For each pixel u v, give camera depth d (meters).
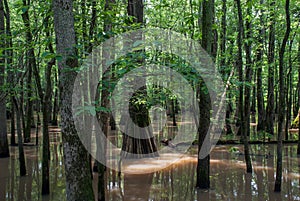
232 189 7.10
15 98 8.39
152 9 14.05
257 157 10.52
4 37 5.62
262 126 16.45
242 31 8.33
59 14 4.11
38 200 6.57
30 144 13.52
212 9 6.89
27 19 6.66
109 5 6.14
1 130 10.97
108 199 6.58
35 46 5.43
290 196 6.60
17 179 8.19
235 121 18.66
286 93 15.79
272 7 11.27
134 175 8.42
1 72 9.00
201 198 6.55
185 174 8.51
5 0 9.27
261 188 7.15
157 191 7.07
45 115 7.10
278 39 13.45
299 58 14.29
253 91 22.77
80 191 4.18
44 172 6.96
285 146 12.79
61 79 4.16
